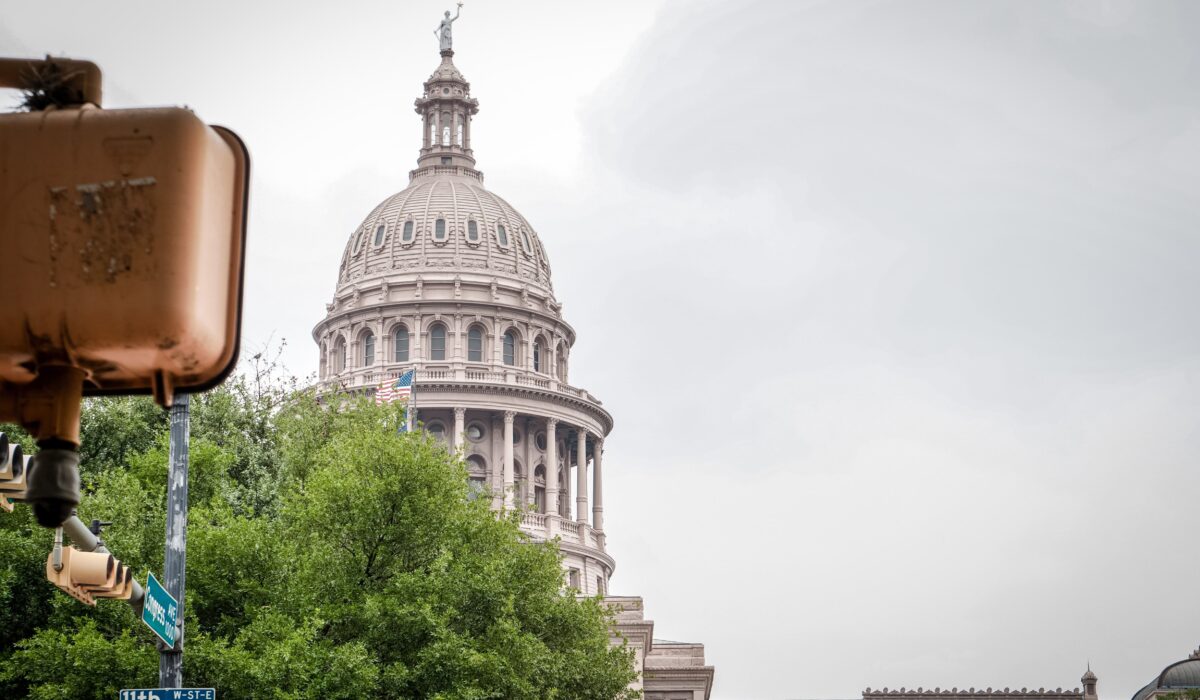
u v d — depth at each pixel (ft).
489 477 493.36
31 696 137.80
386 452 181.06
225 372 19.95
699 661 413.39
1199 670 595.06
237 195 20.22
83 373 19.33
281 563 154.61
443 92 563.89
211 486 168.86
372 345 513.04
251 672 139.54
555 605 214.28
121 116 18.98
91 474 176.55
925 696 589.73
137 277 18.60
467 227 524.11
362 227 537.65
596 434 522.06
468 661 160.97
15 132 18.76
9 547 146.20
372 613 161.38
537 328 520.42
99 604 145.59
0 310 18.52
